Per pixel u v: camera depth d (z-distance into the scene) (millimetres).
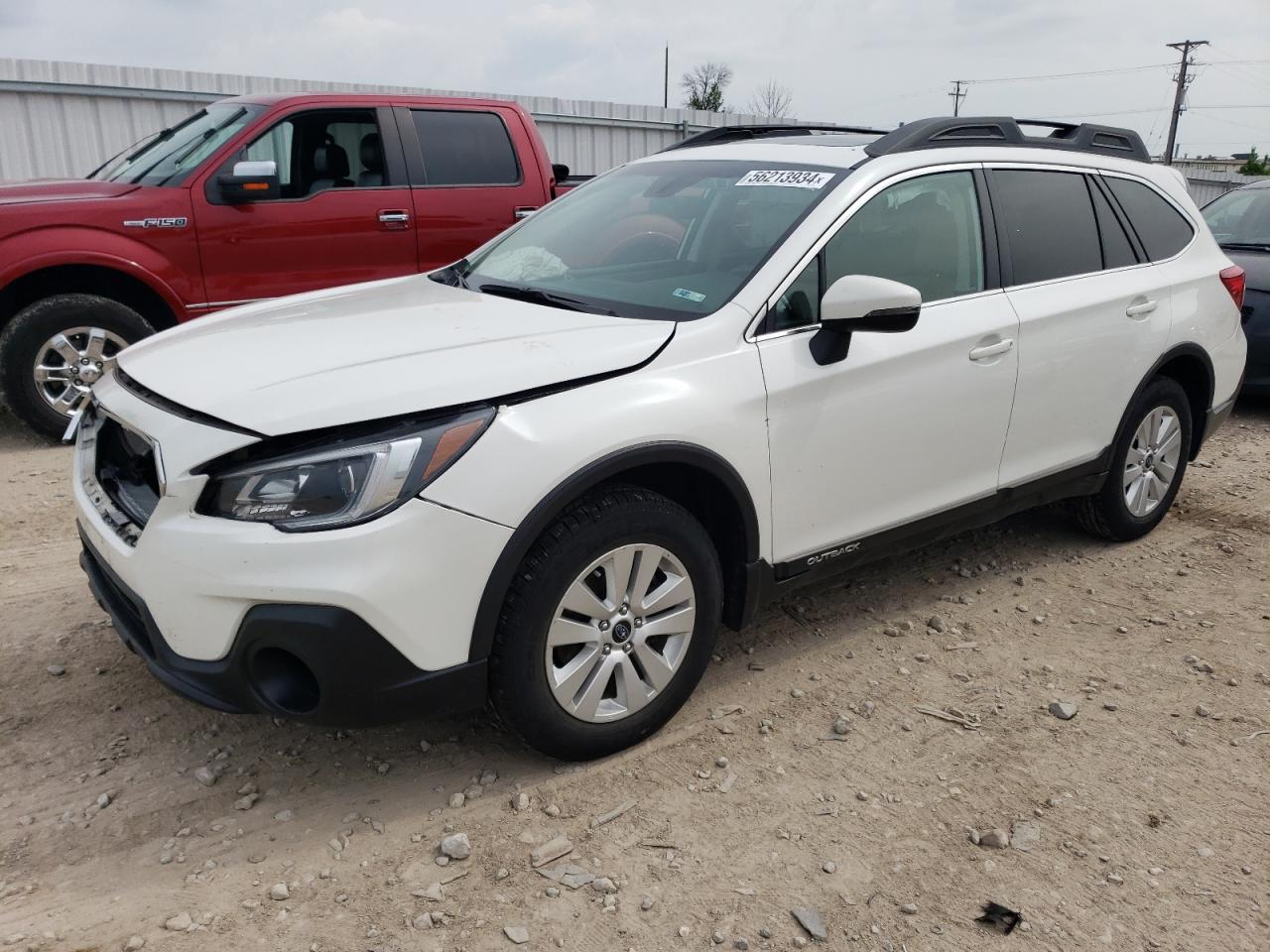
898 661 3717
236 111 6562
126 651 3596
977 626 4020
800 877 2600
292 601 2418
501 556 2594
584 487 2705
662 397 2885
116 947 2309
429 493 2490
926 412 3580
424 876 2559
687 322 3090
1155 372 4539
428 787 2902
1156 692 3572
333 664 2461
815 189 3482
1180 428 4824
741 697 3432
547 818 2777
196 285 6184
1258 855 2752
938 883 2600
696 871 2607
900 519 3654
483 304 3391
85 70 10227
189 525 2492
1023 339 3887
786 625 3963
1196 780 3070
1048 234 4141
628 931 2402
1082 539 4945
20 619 3793
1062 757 3166
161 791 2859
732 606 3299
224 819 2754
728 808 2852
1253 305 7383
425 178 6891
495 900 2482
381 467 2461
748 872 2609
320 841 2680
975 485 3900
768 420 3125
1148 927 2479
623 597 2891
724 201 3633
